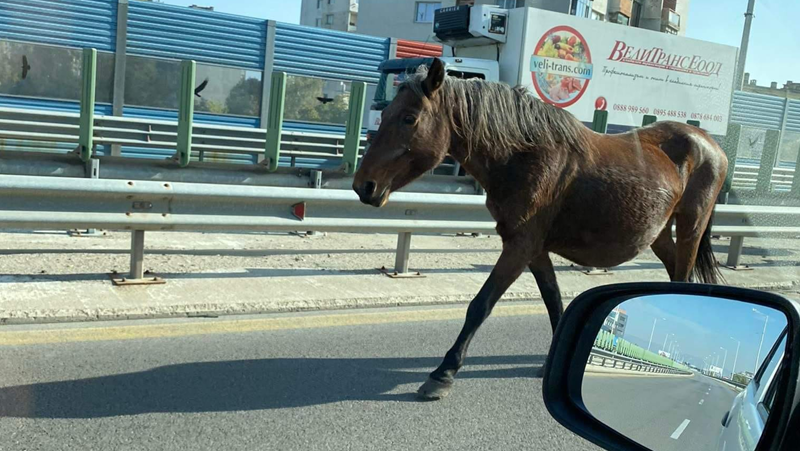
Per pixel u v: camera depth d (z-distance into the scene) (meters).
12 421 3.63
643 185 4.60
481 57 15.34
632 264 9.27
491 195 4.51
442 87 4.29
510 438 3.94
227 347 4.98
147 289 6.00
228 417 3.89
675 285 1.91
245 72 17.97
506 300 7.02
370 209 7.02
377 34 48.31
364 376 4.68
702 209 5.06
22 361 4.42
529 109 4.41
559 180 4.44
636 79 15.89
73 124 14.45
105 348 4.75
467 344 4.45
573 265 8.79
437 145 4.30
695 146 5.00
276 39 18.17
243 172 9.80
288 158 16.28
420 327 5.86
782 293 1.74
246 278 6.66
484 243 10.03
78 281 6.05
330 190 6.82
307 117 18.89
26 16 15.55
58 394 3.99
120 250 7.23
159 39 16.91
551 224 4.56
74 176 8.92
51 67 15.97
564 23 14.66
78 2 15.99
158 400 4.03
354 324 5.77
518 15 14.48
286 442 3.66
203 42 17.38
